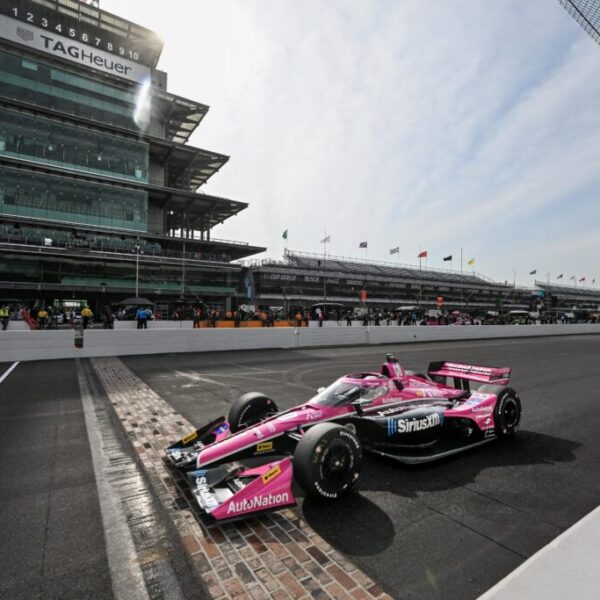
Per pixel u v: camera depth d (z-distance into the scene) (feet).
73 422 20.20
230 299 161.68
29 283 118.42
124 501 12.04
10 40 126.82
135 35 151.33
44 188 128.26
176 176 193.67
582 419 21.20
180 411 22.27
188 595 8.13
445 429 17.11
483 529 10.53
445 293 248.93
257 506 10.48
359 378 17.04
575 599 6.44
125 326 72.84
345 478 11.91
